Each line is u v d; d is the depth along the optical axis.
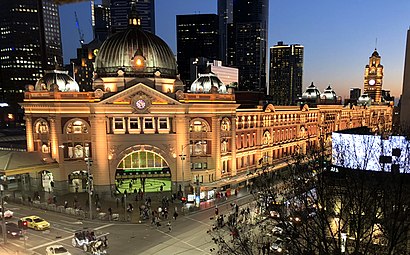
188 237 47.94
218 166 74.38
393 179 26.44
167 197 67.88
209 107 72.69
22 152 68.81
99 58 74.81
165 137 70.00
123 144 68.75
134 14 77.56
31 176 73.69
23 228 45.22
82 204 63.75
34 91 70.44
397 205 25.56
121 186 72.38
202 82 82.38
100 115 67.19
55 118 68.81
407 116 46.97
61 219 55.34
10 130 134.25
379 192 27.91
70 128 70.00
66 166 70.06
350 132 43.28
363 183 26.50
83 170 70.94
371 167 33.56
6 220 54.34
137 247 44.56
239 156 82.00
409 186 26.91
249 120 85.12
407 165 29.41
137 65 70.69
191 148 73.75
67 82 77.44
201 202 65.50
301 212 28.12
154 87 70.50
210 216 57.25
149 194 69.94
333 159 36.03
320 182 29.38
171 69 76.62
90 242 43.94
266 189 36.09
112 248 44.25
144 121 69.50
